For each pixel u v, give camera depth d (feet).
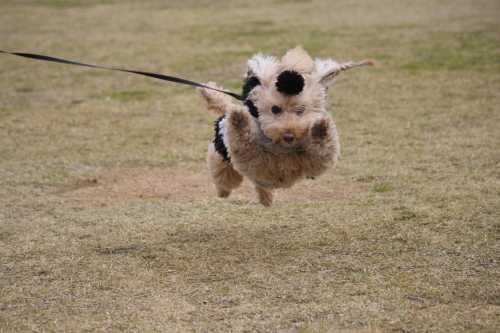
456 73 40.14
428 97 34.78
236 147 14.69
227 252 16.74
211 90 18.28
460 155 24.90
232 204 20.67
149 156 26.48
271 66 15.02
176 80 17.01
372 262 15.83
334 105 34.01
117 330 12.87
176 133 29.86
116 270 15.78
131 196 22.00
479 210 18.94
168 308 13.74
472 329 12.49
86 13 72.02
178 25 62.64
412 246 16.69
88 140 29.01
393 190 21.35
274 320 13.10
